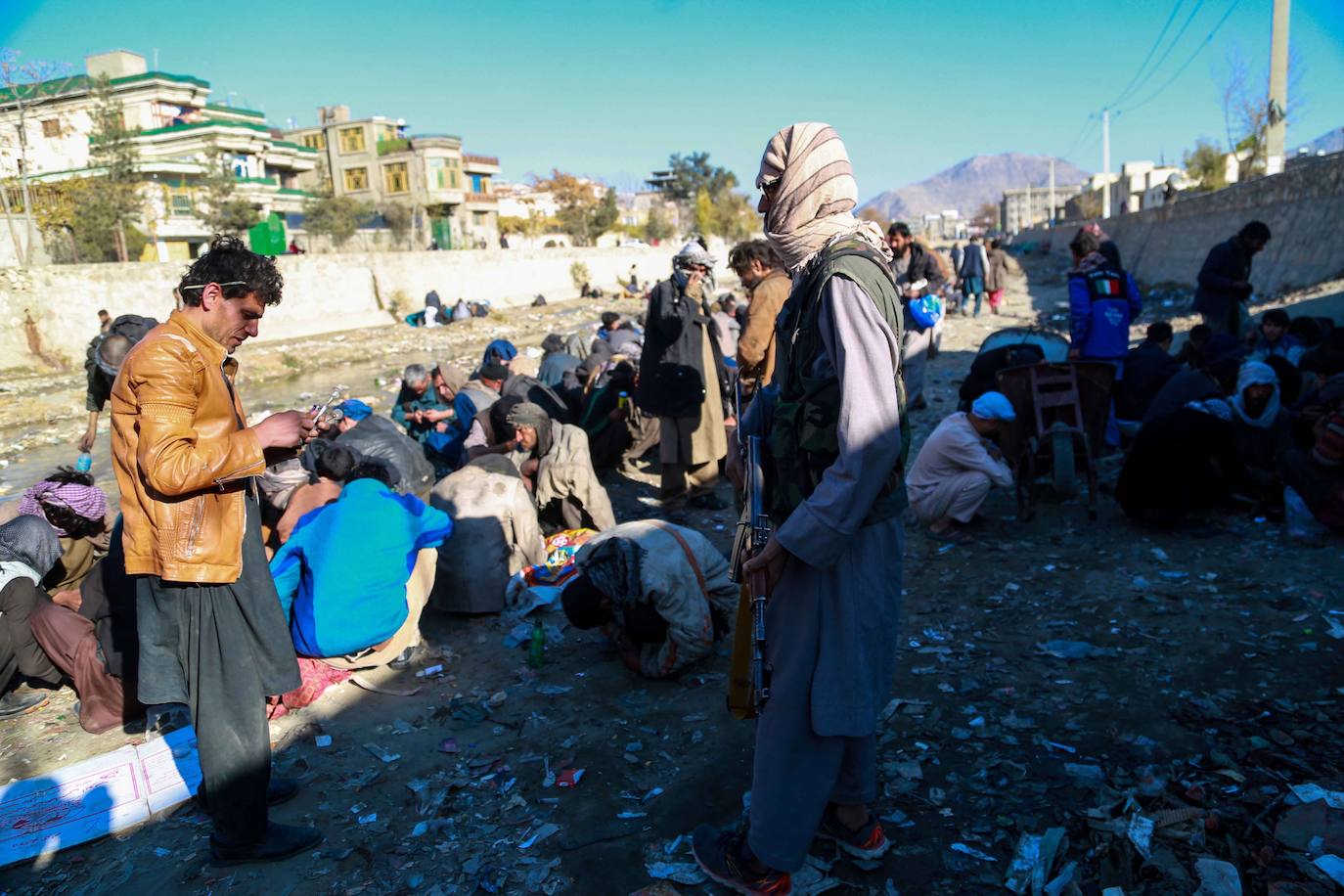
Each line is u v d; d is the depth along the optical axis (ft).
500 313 97.55
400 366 59.67
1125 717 10.78
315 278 84.94
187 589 8.63
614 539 12.91
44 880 9.20
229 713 8.87
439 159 199.52
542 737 11.40
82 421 41.75
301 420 9.07
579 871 8.77
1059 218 223.92
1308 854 8.13
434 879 8.82
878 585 7.41
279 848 9.21
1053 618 13.75
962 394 22.90
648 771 10.46
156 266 65.62
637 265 152.87
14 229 77.92
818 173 7.30
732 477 8.66
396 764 10.93
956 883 8.27
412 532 13.32
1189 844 8.41
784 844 7.57
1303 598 13.56
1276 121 73.10
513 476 16.38
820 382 7.08
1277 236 53.67
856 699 7.34
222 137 140.36
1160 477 16.79
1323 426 15.70
